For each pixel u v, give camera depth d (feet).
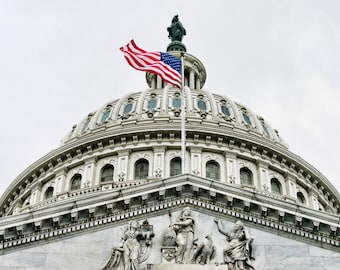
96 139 192.44
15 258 93.61
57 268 92.73
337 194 207.62
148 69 150.61
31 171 201.67
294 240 96.63
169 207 98.63
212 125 196.24
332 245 96.48
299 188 196.03
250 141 192.54
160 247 94.12
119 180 181.47
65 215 96.68
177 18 276.41
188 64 249.55
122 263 92.22
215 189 99.35
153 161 185.26
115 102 218.79
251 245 95.04
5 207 208.54
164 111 202.08
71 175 191.83
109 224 96.99
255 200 98.84
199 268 91.09
